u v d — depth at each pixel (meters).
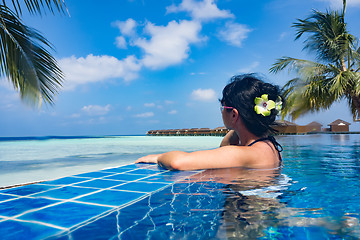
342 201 1.05
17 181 3.05
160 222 0.82
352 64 11.73
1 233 0.74
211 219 0.84
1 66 5.16
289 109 12.35
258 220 0.83
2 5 5.03
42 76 5.99
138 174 1.85
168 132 50.22
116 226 0.79
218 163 1.77
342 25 11.54
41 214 0.92
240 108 1.76
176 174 1.76
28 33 5.55
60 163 5.13
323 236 0.69
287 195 1.15
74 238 0.70
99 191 1.31
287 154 3.82
